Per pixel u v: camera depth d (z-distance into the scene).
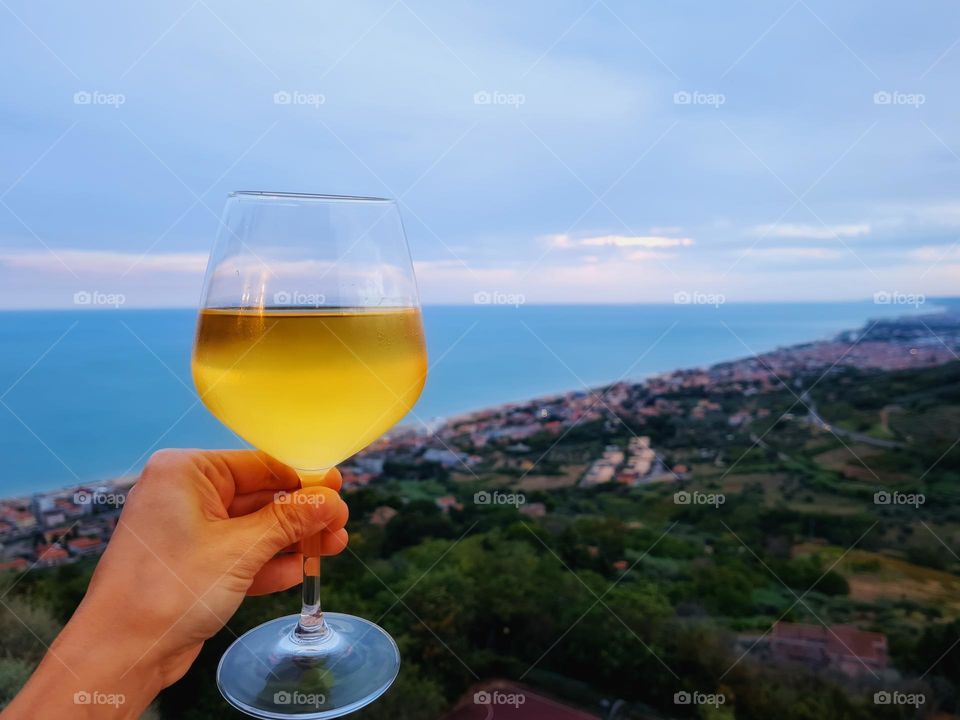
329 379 0.24
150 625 0.27
